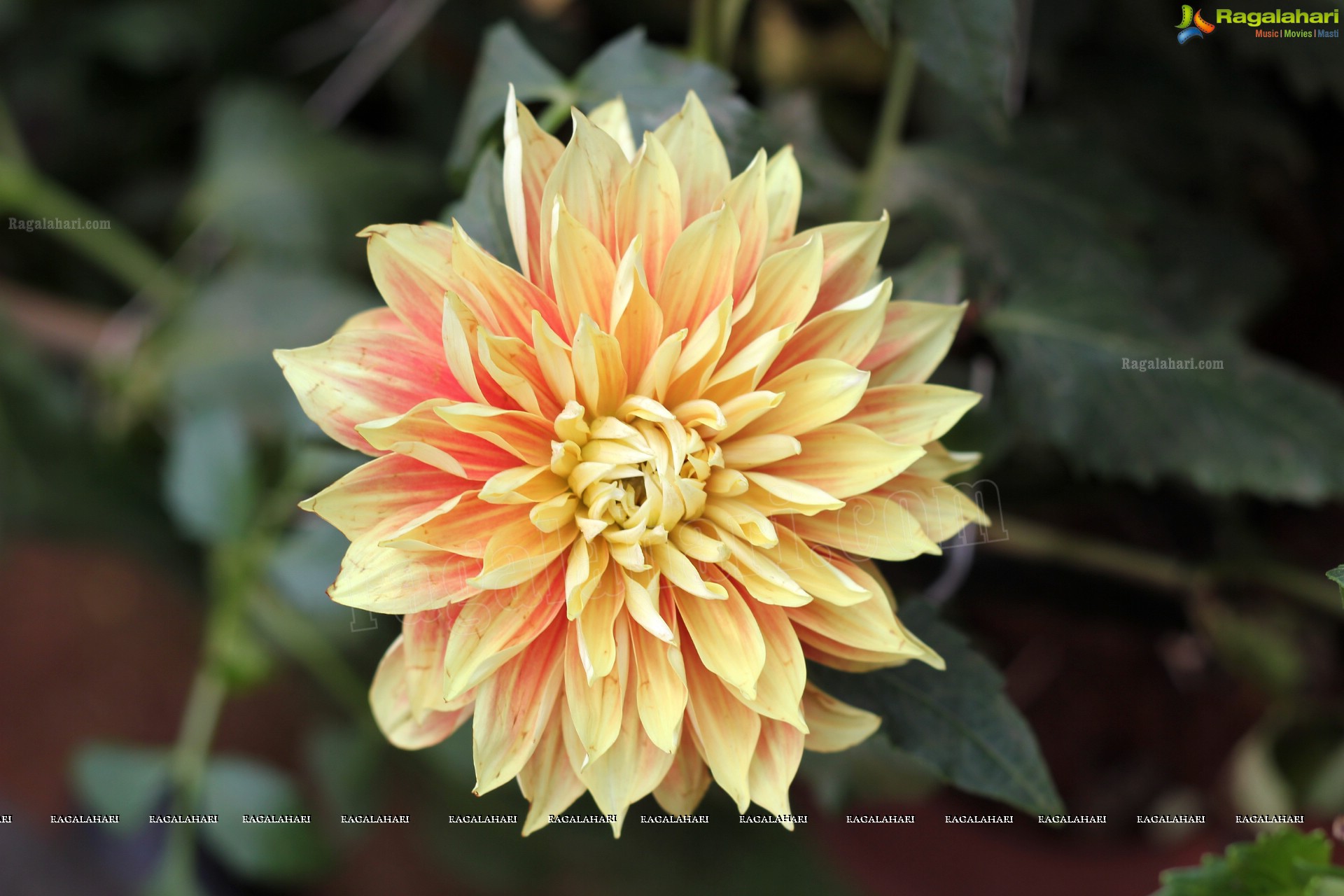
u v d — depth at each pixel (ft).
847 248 1.94
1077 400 2.26
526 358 1.89
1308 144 2.51
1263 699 2.50
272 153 2.72
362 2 2.84
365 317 1.93
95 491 2.89
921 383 1.95
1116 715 2.51
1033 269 2.31
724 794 2.66
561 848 3.22
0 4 2.91
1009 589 2.57
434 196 2.79
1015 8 2.10
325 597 2.33
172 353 2.53
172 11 2.93
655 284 1.92
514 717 1.89
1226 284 2.42
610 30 2.72
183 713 4.05
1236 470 2.24
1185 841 2.48
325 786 2.72
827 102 2.58
